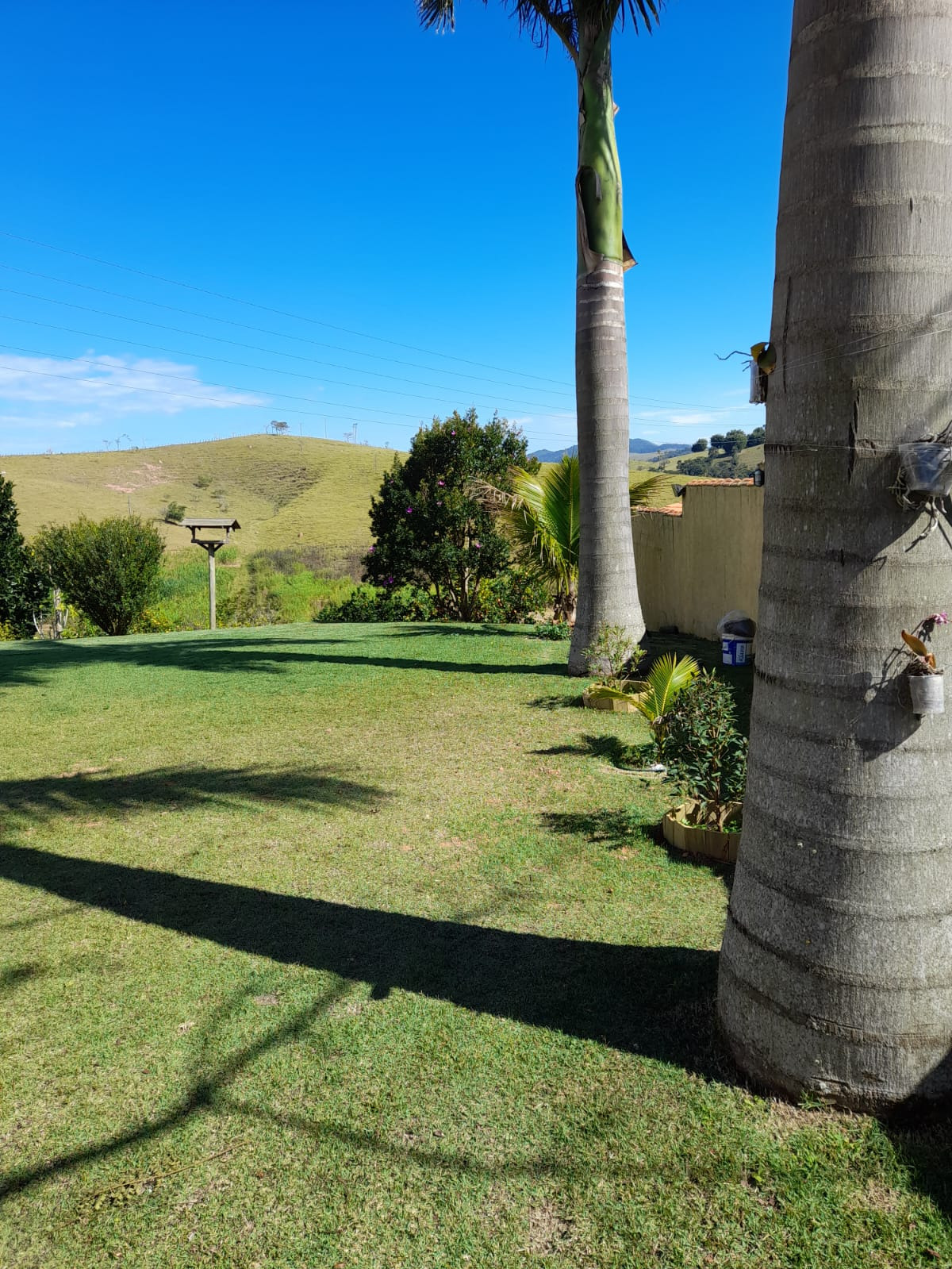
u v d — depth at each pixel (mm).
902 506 2273
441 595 18594
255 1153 2502
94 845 4871
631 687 8258
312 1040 3035
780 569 2535
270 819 5254
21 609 19281
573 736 7051
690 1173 2383
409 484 18609
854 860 2436
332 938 3781
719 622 12617
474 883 4324
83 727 7516
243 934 3826
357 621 18312
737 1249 2137
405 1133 2572
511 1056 2922
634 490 12758
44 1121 2650
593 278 8477
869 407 2281
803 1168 2371
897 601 2332
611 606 9133
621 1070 2830
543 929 3846
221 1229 2236
